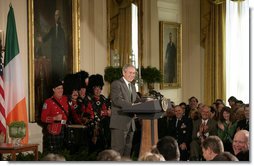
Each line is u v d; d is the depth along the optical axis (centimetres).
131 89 1025
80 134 1211
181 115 1295
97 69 1575
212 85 1984
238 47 1977
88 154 1162
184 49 2008
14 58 1105
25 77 1264
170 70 1920
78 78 1281
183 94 2006
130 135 1025
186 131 1276
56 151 1111
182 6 2003
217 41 1981
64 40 1418
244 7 1972
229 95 1986
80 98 1269
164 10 1909
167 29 1906
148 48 1816
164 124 1298
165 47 1895
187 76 2008
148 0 1823
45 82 1333
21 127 988
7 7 1191
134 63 1686
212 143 644
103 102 1302
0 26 1160
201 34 2006
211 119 1242
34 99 1284
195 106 1559
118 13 1669
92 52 1562
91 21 1566
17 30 1236
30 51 1275
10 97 1098
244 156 742
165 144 639
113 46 1650
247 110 1164
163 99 972
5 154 1076
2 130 1056
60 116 1195
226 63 1984
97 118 1273
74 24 1453
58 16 1392
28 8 1274
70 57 1444
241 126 1156
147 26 1817
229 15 1977
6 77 1098
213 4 1978
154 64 1834
